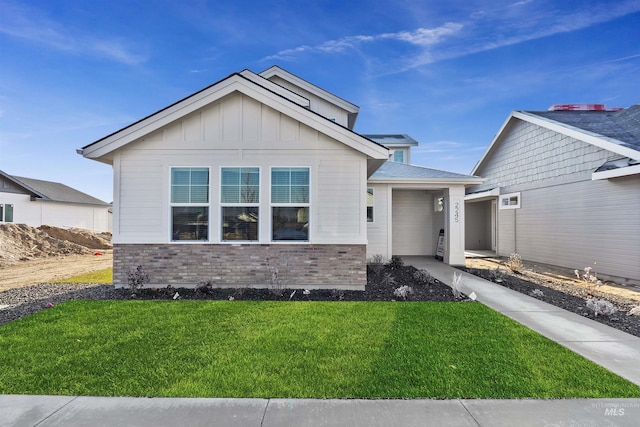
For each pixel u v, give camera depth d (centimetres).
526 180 1412
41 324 559
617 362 424
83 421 298
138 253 843
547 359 428
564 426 291
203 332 521
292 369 397
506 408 320
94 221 3403
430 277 941
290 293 797
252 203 848
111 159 889
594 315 628
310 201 847
